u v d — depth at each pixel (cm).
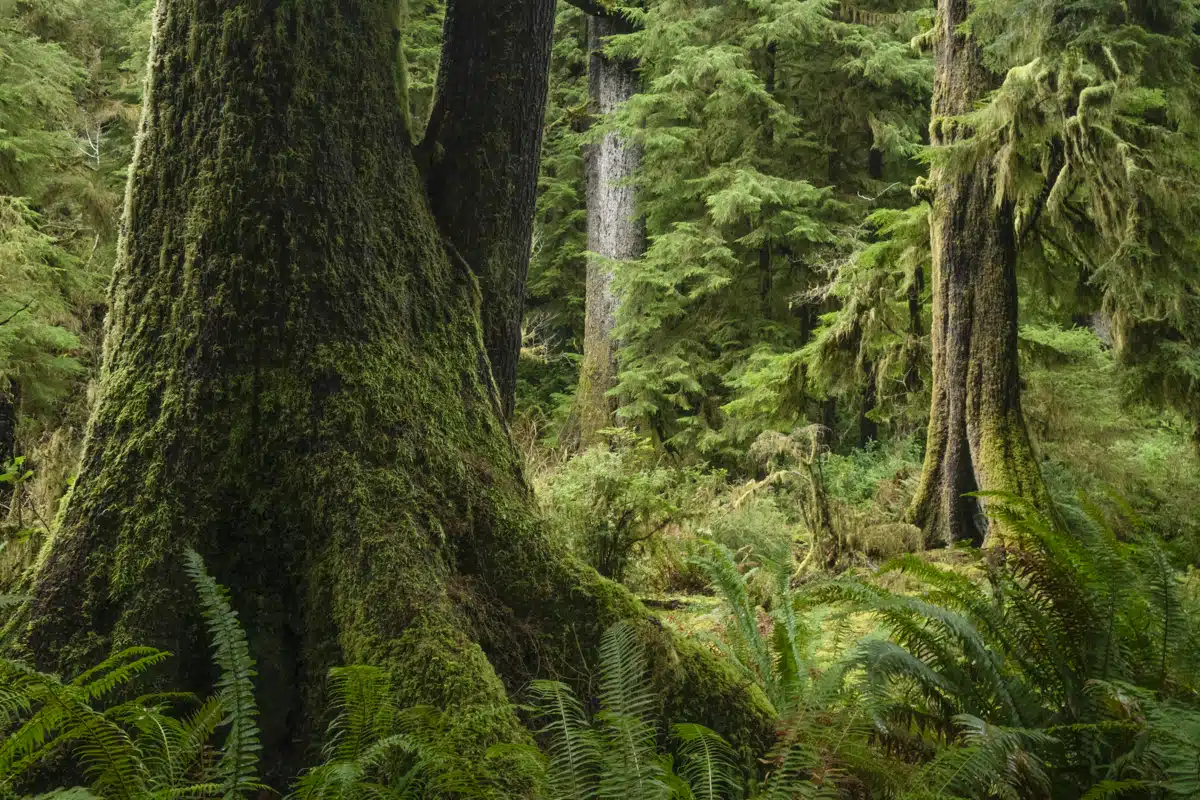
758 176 1409
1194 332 860
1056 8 754
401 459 344
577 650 341
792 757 268
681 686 338
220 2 362
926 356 1075
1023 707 321
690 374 1477
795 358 1125
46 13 1591
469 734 277
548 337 2153
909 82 1462
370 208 384
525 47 457
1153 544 351
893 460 1262
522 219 467
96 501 334
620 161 1591
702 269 1448
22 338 1097
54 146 1277
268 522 336
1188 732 251
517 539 355
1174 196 748
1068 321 1244
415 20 2020
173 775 239
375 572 318
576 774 247
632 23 1606
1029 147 812
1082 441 1102
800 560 847
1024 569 365
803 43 1535
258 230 351
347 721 291
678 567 750
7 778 238
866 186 1539
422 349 382
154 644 315
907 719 322
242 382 343
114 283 366
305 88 367
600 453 764
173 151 362
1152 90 756
